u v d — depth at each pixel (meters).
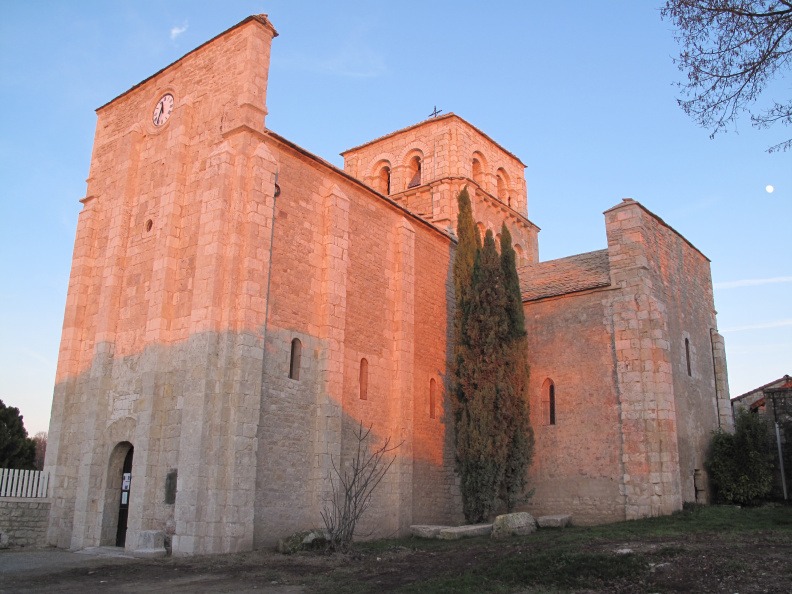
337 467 21.92
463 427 25.44
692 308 29.84
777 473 27.44
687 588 12.27
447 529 22.55
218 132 22.70
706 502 26.56
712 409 29.48
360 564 17.08
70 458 24.30
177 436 20.20
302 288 22.52
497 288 26.16
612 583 13.22
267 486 20.00
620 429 25.05
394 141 39.69
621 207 27.03
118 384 23.11
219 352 19.86
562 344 27.34
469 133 38.12
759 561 13.42
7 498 23.41
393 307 26.52
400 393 25.44
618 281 26.38
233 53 23.38
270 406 20.56
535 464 26.80
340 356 22.92
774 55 13.12
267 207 21.48
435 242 29.81
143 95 26.98
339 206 24.08
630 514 24.00
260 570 16.23
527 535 21.02
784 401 28.77
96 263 26.38
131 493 20.53
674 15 13.84
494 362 25.33
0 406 36.03
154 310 21.73
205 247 20.83
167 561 17.73
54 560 18.84
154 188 24.55
